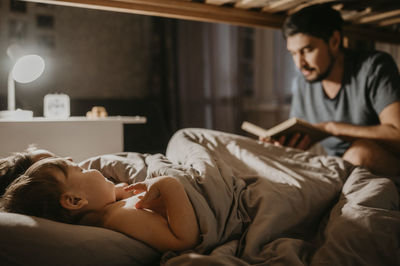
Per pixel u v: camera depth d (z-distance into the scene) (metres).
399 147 1.31
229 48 3.11
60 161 0.79
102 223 0.77
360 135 1.35
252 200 0.86
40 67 1.34
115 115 2.79
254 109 3.15
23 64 1.30
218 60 3.14
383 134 1.31
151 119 2.89
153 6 1.31
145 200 0.74
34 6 2.78
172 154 1.15
